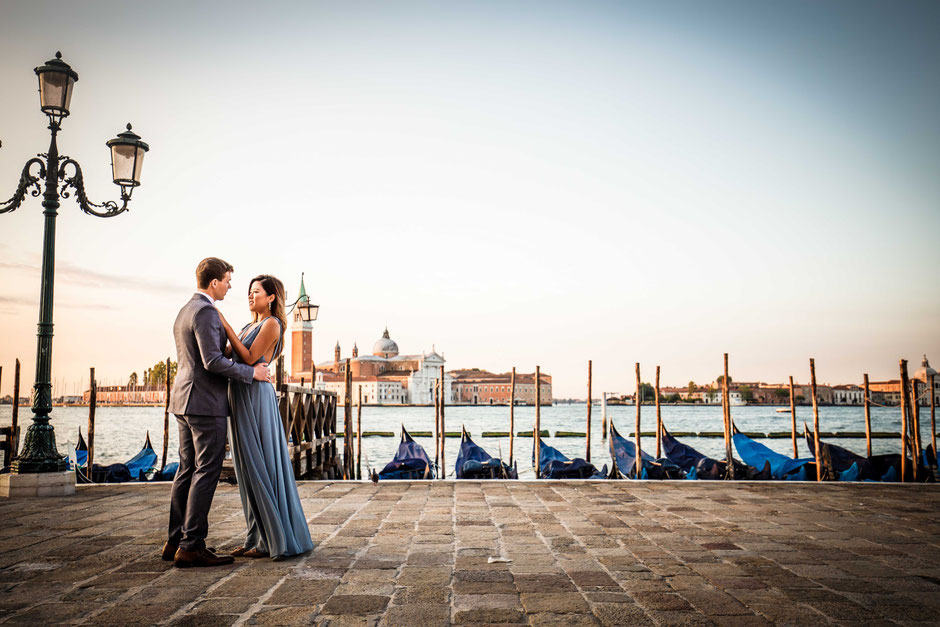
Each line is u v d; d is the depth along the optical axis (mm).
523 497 8602
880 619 3809
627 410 159875
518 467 31078
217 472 5008
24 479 8531
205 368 4914
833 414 124812
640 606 3998
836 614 3885
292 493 5328
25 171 9234
